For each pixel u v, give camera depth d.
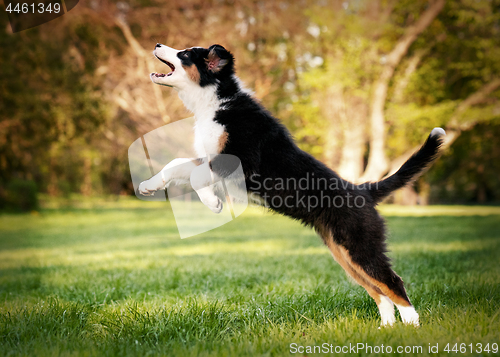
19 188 17.91
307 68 16.64
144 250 7.83
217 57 3.40
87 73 15.75
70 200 23.34
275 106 17.73
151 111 16.53
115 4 15.45
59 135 16.31
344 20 15.12
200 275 4.89
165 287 4.44
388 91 18.14
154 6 15.95
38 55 13.99
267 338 2.57
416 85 17.19
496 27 17.50
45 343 2.53
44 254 7.70
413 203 25.66
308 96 17.41
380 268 3.02
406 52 18.03
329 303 3.37
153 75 3.51
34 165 18.59
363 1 15.66
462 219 13.21
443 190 30.62
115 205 24.05
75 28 15.07
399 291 2.99
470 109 16.72
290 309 3.20
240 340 2.56
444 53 18.25
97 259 6.70
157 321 2.89
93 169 24.22
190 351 2.37
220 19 15.74
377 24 15.43
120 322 2.95
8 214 17.56
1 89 14.27
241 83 3.50
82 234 11.23
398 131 18.38
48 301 3.59
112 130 18.78
